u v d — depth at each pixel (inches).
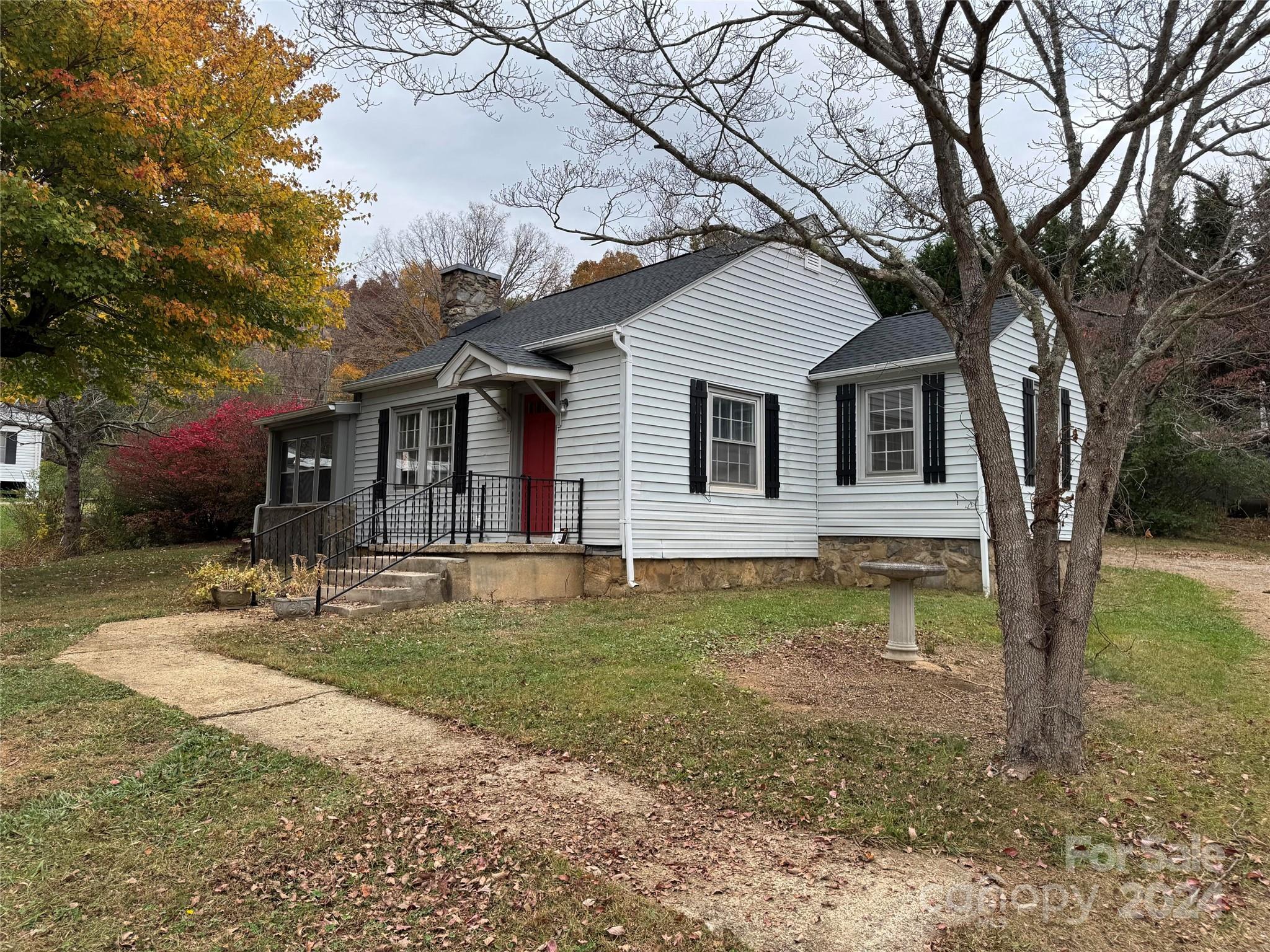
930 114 179.3
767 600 386.6
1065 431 210.5
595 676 238.5
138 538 762.2
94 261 354.3
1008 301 498.3
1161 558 609.6
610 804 154.5
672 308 432.8
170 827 140.5
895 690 232.4
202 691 221.8
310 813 146.3
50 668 244.1
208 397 605.6
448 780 163.3
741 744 184.7
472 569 382.3
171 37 371.2
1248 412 509.0
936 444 448.1
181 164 396.8
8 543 813.9
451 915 115.6
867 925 114.5
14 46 337.4
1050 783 162.6
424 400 522.9
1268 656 282.8
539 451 456.8
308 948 107.6
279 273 466.3
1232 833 145.0
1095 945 111.0
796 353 506.6
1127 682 245.8
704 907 118.7
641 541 410.9
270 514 581.3
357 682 231.3
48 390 491.5
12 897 117.7
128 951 106.3
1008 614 174.6
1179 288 226.8
